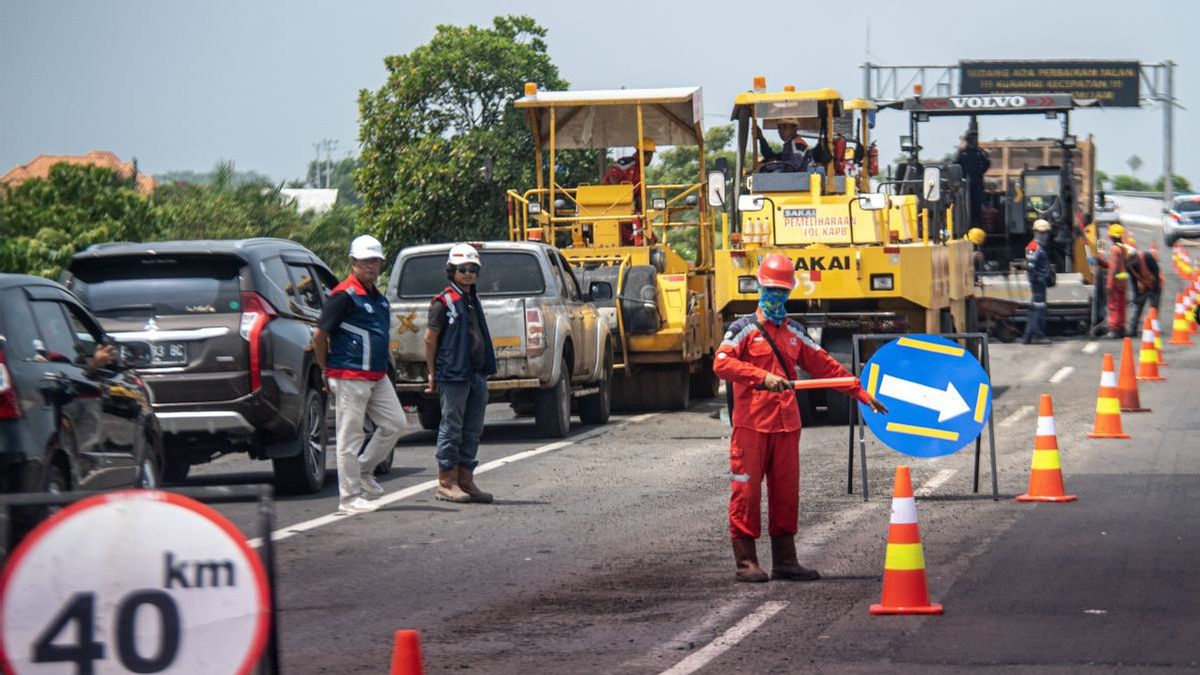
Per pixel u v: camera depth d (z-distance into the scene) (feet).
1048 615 56.34
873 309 132.26
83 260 87.76
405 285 122.83
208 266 88.43
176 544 32.73
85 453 67.87
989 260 221.66
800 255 128.57
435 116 292.20
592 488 93.56
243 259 88.33
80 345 70.13
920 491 88.69
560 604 60.59
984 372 80.43
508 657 51.98
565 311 123.65
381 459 88.12
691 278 157.99
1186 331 207.72
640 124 156.56
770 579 64.75
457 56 286.05
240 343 86.79
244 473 106.32
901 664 49.78
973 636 53.36
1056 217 216.74
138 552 32.68
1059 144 217.15
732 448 64.44
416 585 64.75
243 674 32.71
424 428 130.11
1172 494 85.30
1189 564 65.46
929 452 80.59
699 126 160.45
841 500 86.22
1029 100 210.59
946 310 138.10
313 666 50.98
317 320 94.38
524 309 117.19
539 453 112.06
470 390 88.17
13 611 32.32
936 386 80.74
